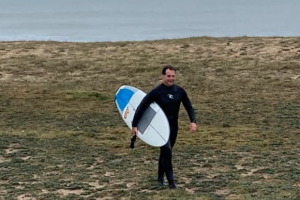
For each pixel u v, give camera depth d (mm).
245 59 85375
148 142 29859
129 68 83312
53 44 105875
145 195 29828
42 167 36750
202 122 52531
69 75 80812
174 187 30516
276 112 56344
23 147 42656
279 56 85938
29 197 30094
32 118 55781
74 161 38375
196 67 82250
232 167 36156
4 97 67000
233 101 63031
